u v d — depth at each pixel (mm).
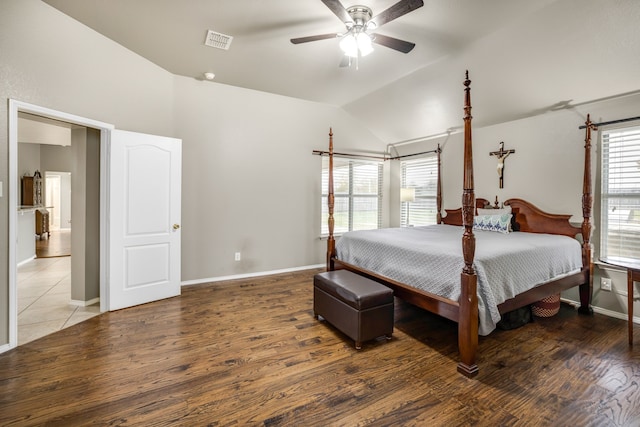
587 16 2490
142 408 1756
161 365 2205
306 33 2934
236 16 2662
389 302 2588
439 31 2852
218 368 2180
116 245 3221
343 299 2588
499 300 2311
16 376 2037
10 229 2342
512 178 4090
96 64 2957
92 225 3367
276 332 2773
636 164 3080
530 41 2896
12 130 2312
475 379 2078
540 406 1809
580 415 1732
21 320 2963
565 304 3545
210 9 2562
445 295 2359
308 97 4809
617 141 3197
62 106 2664
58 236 8523
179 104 3988
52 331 2730
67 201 10195
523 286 2527
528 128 3912
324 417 1705
